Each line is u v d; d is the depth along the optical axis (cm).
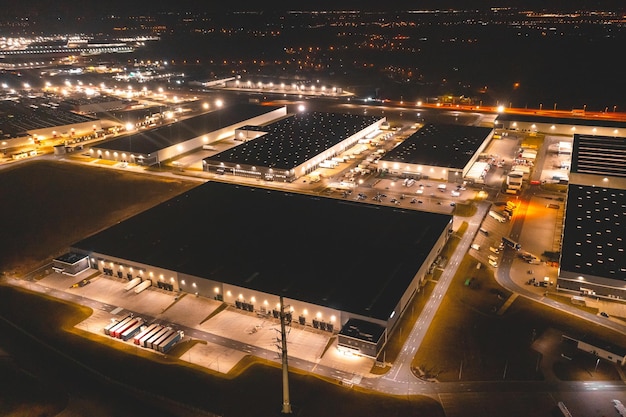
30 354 6844
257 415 5712
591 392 5966
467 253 9456
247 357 6762
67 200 12306
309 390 6097
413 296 8069
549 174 13812
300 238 9244
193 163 15088
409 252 8656
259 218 10138
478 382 6172
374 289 7562
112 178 13862
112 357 6781
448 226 9856
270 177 13575
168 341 6938
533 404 5788
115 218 11212
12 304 8031
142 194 12631
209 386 6200
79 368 6562
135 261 8569
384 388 6112
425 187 12988
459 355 6669
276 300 7500
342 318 7119
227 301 7969
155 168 14638
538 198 12194
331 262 8369
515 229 10506
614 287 7756
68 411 5816
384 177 13800
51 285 8594
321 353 6831
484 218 11044
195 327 7438
